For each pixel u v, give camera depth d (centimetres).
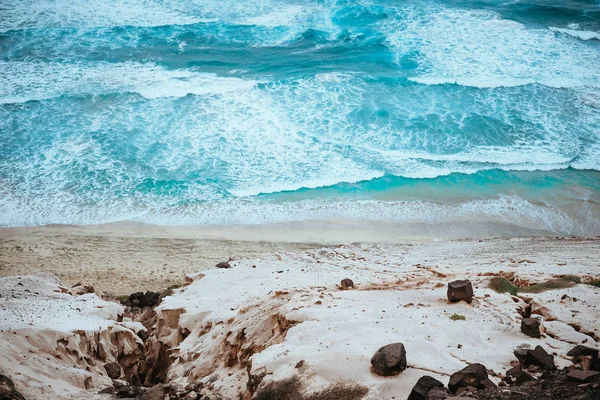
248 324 1044
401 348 764
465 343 848
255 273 1489
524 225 2262
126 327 1298
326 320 934
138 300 1652
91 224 2242
